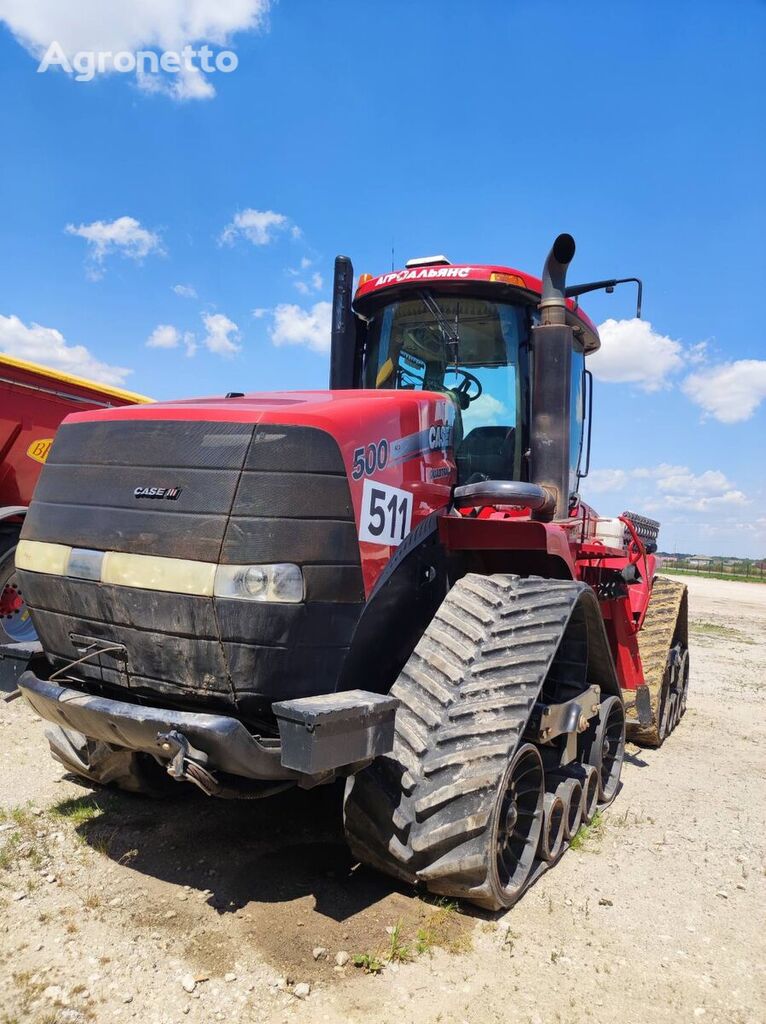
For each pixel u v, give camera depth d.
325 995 2.57
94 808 3.96
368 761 2.90
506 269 4.38
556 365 4.12
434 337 4.58
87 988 2.54
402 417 3.37
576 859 3.82
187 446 2.92
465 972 2.75
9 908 2.99
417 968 2.75
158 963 2.69
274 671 2.75
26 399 6.68
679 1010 2.64
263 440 2.82
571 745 3.91
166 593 2.79
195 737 2.64
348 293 4.81
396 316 4.71
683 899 3.46
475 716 3.08
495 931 3.03
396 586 3.28
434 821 2.96
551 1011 2.58
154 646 2.86
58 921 2.92
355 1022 2.46
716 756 5.95
